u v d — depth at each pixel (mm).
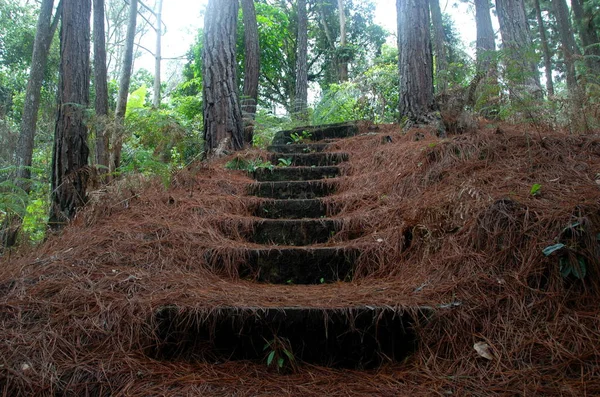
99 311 2367
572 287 2322
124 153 6023
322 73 24078
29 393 1949
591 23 12477
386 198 3875
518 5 6961
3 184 3744
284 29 16359
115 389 1980
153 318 2314
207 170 4750
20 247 3357
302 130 6465
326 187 4457
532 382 1915
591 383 1859
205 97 5832
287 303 2490
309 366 2271
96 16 6566
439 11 12273
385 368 2232
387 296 2594
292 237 3629
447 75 5770
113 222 3461
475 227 2771
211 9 5969
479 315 2303
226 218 3664
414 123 5566
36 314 2357
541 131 3838
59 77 4266
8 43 15055
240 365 2262
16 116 13281
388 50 16094
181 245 3207
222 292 2695
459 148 3775
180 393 1945
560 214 2545
